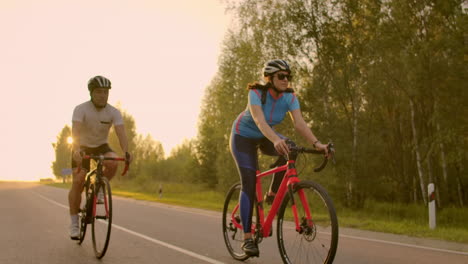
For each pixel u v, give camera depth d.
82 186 5.77
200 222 9.61
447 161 19.89
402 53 20.83
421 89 20.55
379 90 23.95
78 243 6.15
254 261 4.96
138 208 14.15
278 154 4.61
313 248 3.83
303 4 22.44
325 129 22.17
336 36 22.70
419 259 5.39
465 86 19.30
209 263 4.86
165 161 70.25
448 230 8.73
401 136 28.92
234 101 25.44
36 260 5.05
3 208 13.12
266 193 4.61
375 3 21.52
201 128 53.12
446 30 20.11
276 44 22.83
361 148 22.84
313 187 3.83
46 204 15.16
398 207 24.00
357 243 6.79
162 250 5.73
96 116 5.59
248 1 23.39
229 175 29.66
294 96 4.54
